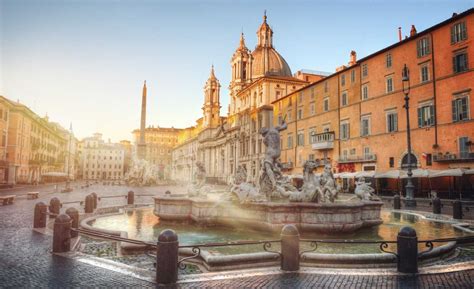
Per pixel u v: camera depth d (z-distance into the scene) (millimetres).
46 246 10438
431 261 8883
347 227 11922
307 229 11977
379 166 44719
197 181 16906
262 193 15023
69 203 26250
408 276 7473
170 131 183375
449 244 10062
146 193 46719
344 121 51625
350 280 7164
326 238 11953
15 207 22734
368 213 13672
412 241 7797
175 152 169500
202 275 7500
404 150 41156
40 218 13883
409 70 41219
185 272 7938
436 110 37688
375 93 45969
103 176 172875
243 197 13445
